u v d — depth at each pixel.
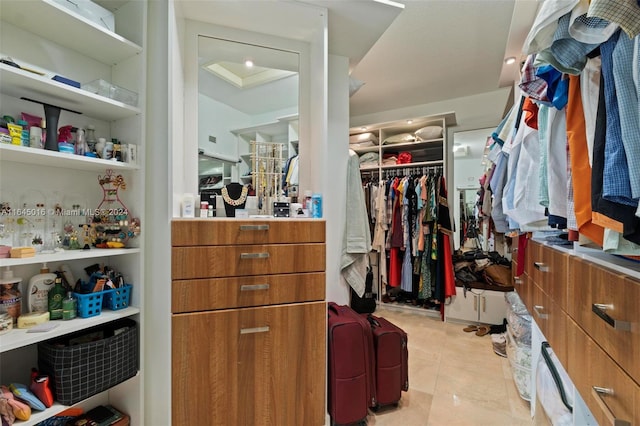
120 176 1.40
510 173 1.42
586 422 1.06
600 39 0.62
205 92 1.62
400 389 1.67
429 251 2.95
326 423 1.46
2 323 1.06
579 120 0.79
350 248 2.07
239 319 1.32
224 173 1.67
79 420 1.29
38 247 1.21
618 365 0.71
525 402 1.73
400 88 3.23
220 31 1.63
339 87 2.07
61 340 1.23
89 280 1.35
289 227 1.41
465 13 2.03
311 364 1.43
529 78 0.92
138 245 1.35
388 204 3.19
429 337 2.63
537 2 1.61
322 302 1.46
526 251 1.82
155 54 1.37
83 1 1.19
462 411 1.66
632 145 0.56
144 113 1.36
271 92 1.75
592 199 0.65
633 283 0.65
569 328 1.03
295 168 1.77
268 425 1.35
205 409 1.27
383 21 1.65
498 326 2.68
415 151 3.59
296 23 1.61
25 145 1.09
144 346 1.35
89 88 1.26
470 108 3.43
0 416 0.97
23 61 1.18
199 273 1.27
